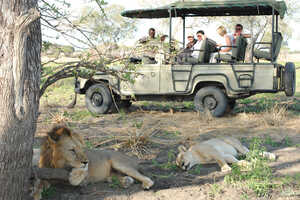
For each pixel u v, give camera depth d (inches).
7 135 116.3
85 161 139.3
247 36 371.2
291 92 336.2
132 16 369.1
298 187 156.8
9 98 115.9
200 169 186.9
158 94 350.6
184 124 315.6
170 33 333.1
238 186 159.6
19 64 116.0
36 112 126.6
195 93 354.9
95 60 155.6
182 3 335.6
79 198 146.3
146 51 174.1
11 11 114.8
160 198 148.3
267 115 333.4
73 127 301.0
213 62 355.3
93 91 373.1
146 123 319.3
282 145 237.5
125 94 358.3
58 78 148.8
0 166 116.4
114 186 158.4
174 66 343.6
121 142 243.4
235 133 276.2
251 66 325.4
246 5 316.8
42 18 129.6
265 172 172.6
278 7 316.8
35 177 132.9
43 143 147.8
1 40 115.3
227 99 338.3
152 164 198.8
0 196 117.5
